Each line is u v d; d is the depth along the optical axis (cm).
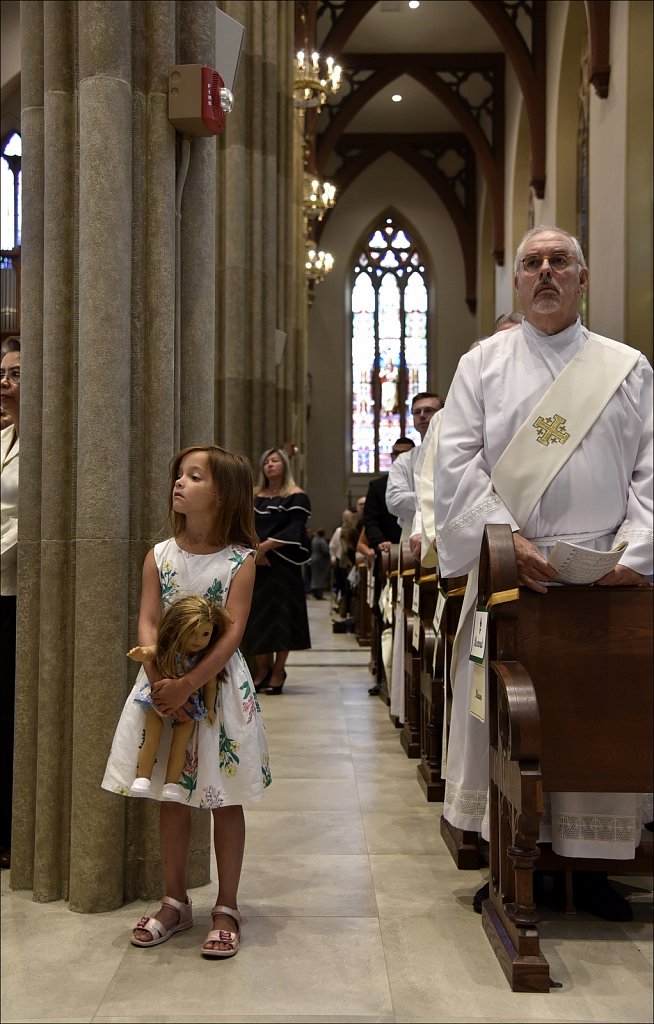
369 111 2658
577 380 312
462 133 2761
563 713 279
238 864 282
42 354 330
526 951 252
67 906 313
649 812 314
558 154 1702
